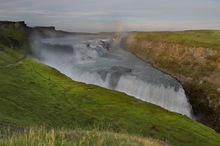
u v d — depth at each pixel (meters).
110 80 120.50
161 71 137.00
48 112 69.56
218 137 64.12
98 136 21.00
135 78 115.38
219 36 156.38
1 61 130.25
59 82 106.06
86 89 97.75
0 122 44.97
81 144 18.56
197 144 58.03
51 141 17.36
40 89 91.75
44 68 128.38
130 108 79.62
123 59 179.62
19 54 172.25
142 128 64.50
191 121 73.81
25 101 74.50
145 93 106.31
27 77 105.75
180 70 125.25
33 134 18.80
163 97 101.38
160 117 73.12
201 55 124.25
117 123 66.38
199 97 98.31
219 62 107.94
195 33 184.88
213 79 101.31
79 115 70.56
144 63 162.50
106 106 80.19
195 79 109.25
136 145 20.53
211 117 88.38
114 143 19.97
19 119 55.16
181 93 100.25
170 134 61.91
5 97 73.75
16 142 17.41
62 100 82.88
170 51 152.75
